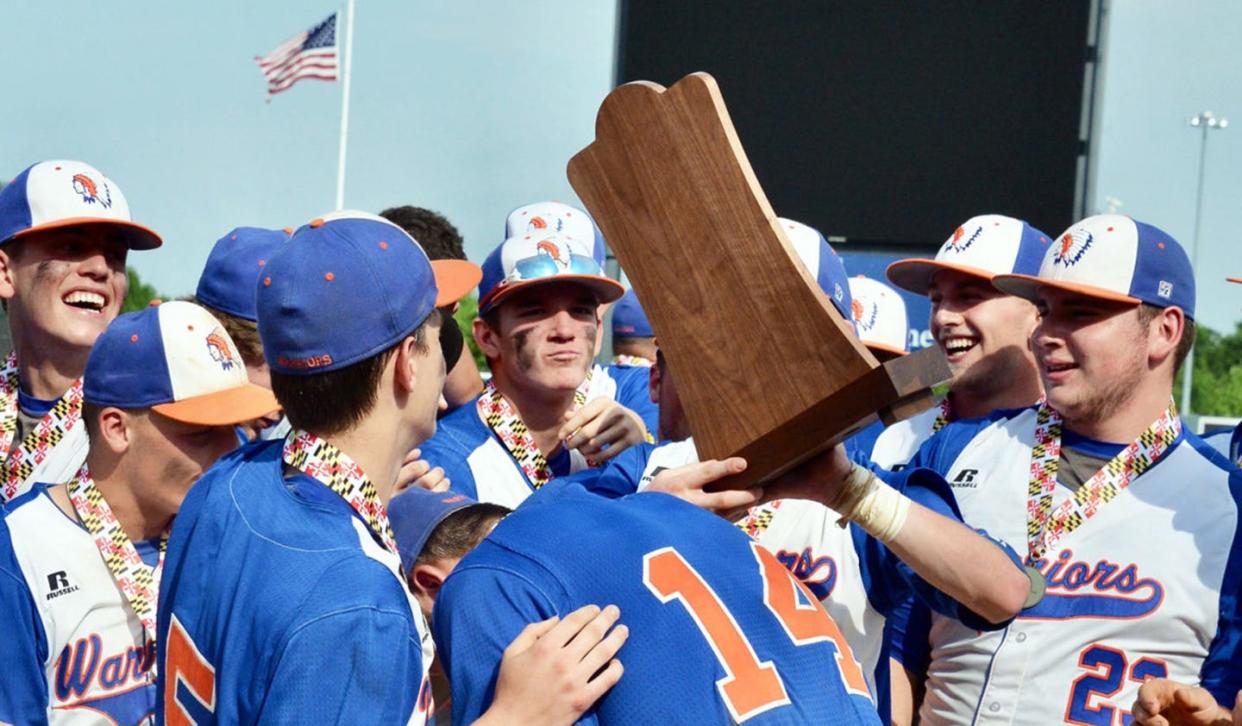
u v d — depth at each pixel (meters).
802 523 4.26
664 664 2.96
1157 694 3.89
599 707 3.00
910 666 5.09
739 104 17.78
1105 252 4.75
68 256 5.90
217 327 4.45
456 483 5.78
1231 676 4.46
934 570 3.55
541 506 3.29
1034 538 4.81
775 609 3.11
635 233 3.41
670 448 4.43
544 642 2.91
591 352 5.93
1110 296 4.69
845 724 3.04
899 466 5.54
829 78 17.56
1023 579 3.63
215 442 4.36
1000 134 17.12
